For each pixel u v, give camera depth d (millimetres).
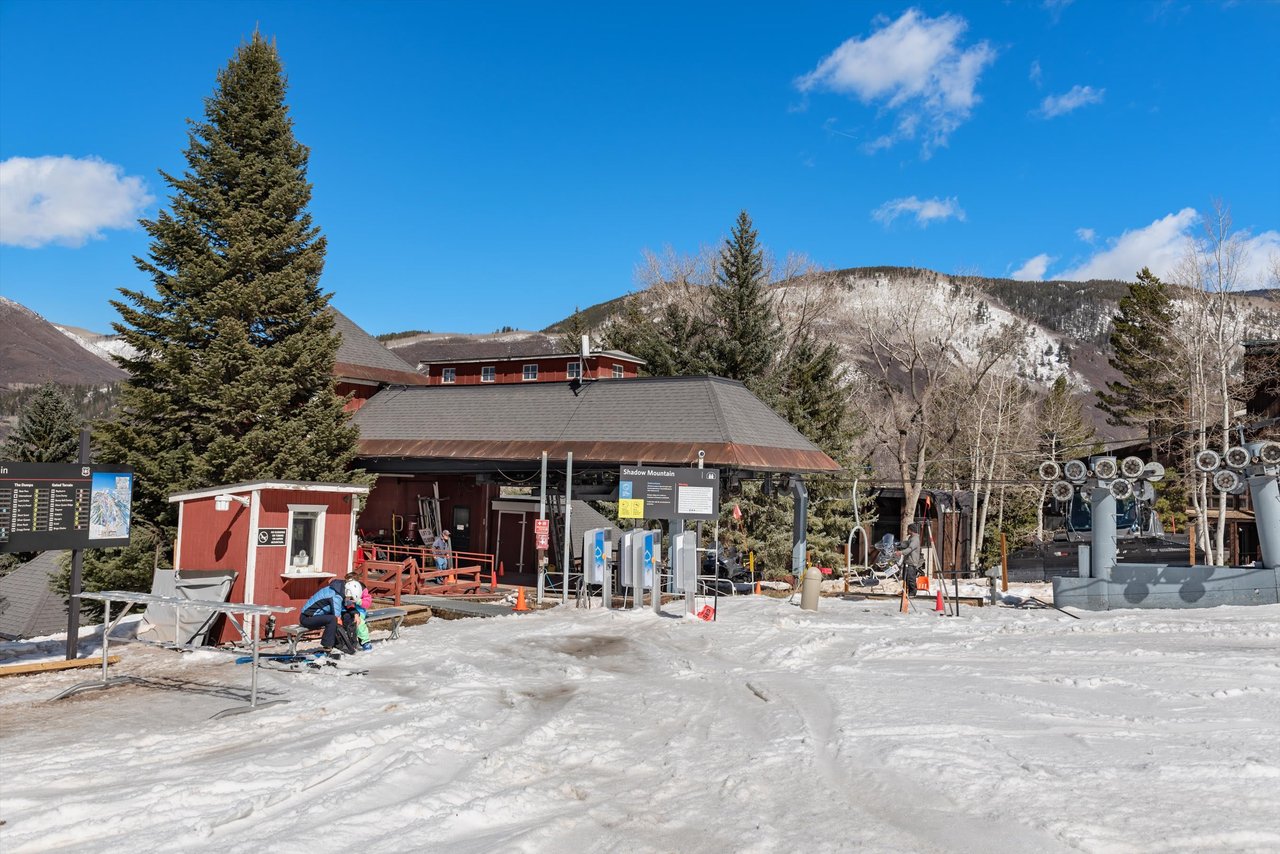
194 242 31406
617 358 50219
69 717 10633
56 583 29578
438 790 7453
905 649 15898
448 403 33094
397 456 30969
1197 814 6539
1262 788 7184
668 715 10789
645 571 21859
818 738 9383
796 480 31719
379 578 25281
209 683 12664
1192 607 23062
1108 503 24188
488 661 14805
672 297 61500
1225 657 14430
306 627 14867
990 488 49281
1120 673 13195
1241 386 41281
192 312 30297
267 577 17344
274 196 31734
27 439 50719
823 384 49312
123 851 6039
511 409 31297
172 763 8445
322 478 30516
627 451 27000
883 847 6125
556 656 15375
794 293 58344
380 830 6516
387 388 35625
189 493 17922
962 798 7109
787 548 39000
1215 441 40469
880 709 10648
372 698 11430
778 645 16469
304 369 31109
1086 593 23859
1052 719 10039
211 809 6898
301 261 31797
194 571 16484
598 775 8266
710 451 26031
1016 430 55969
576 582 29266
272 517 17453
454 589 25578
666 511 21609
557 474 29391
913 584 30281
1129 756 8266
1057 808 6738
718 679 13234
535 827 6609
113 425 29719
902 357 52531
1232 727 9547
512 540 33281
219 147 31734
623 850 6223
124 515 14938
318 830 6402
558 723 10203
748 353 49500
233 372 30219
